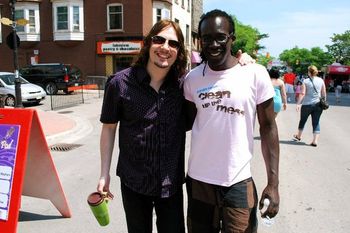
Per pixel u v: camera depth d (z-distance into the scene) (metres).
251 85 2.45
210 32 2.39
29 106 17.92
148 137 2.63
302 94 9.45
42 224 4.46
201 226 2.66
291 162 7.45
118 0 28.75
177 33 2.65
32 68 23.98
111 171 6.68
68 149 8.71
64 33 29.72
